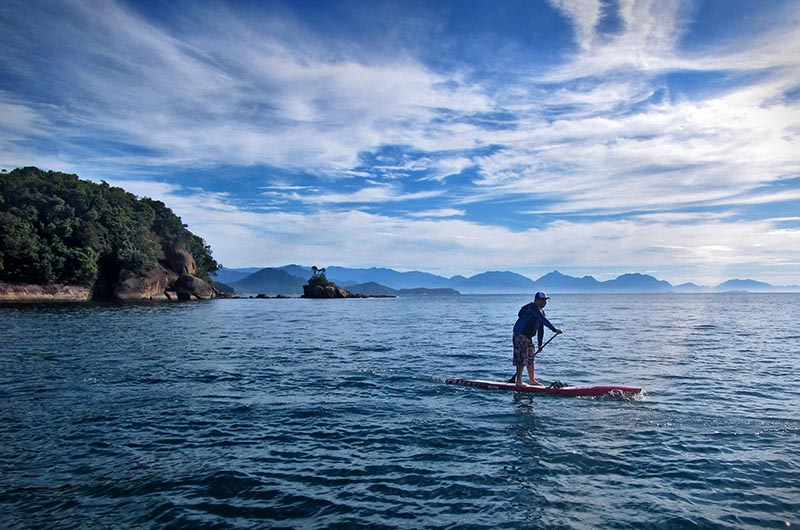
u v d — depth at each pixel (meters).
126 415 7.81
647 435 6.86
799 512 4.61
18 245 55.81
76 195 68.25
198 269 97.38
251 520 4.50
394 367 12.46
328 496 5.00
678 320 33.66
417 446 6.46
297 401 8.79
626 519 4.50
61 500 4.86
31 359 13.39
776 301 102.62
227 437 6.80
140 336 20.27
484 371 11.93
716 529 4.32
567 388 9.45
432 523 4.45
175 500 4.88
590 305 74.62
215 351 15.50
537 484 5.26
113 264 70.25
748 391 9.50
